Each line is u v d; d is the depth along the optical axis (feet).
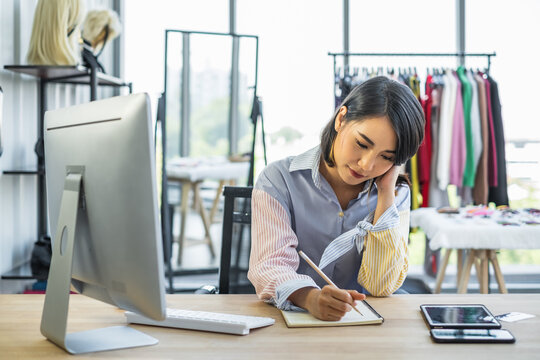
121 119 3.18
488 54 13.56
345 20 14.52
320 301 3.87
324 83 14.62
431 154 13.26
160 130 12.59
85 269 3.65
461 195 13.51
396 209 4.71
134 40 14.32
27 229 9.53
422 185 13.23
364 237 4.78
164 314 3.19
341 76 14.37
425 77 14.67
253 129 12.65
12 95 8.93
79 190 3.51
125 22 14.30
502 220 10.19
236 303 4.43
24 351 3.42
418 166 13.08
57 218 3.94
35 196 9.84
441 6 14.56
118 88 14.34
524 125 14.43
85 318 4.09
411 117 4.12
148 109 3.09
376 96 4.13
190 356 3.29
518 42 14.43
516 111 14.44
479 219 10.43
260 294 4.37
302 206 4.88
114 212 3.27
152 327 3.85
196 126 13.07
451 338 3.50
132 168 3.13
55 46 8.91
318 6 14.55
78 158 3.59
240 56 13.09
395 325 3.85
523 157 14.48
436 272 13.78
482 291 10.48
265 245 4.60
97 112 3.42
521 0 14.38
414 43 14.64
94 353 3.36
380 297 4.68
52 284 3.55
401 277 4.76
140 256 3.16
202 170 13.28
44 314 3.59
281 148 14.65
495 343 3.50
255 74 13.10
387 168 4.32
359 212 4.94
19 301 4.53
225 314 3.93
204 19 14.53
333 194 4.85
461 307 4.16
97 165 3.39
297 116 14.65
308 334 3.66
